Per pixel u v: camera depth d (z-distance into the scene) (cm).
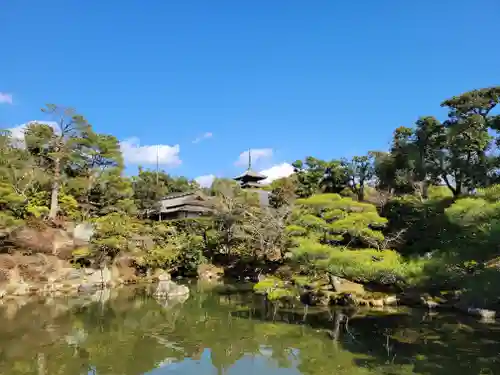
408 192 3531
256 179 7562
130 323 2072
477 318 1923
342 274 1681
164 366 1429
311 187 4916
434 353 1427
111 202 4762
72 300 2700
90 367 1416
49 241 3319
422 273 1377
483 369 1258
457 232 1584
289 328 1923
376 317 2023
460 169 2986
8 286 2717
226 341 1736
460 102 2994
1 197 3275
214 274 3994
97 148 4656
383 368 1309
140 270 3788
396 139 3716
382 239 1834
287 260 3058
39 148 4366
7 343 1688
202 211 5447
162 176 7669
